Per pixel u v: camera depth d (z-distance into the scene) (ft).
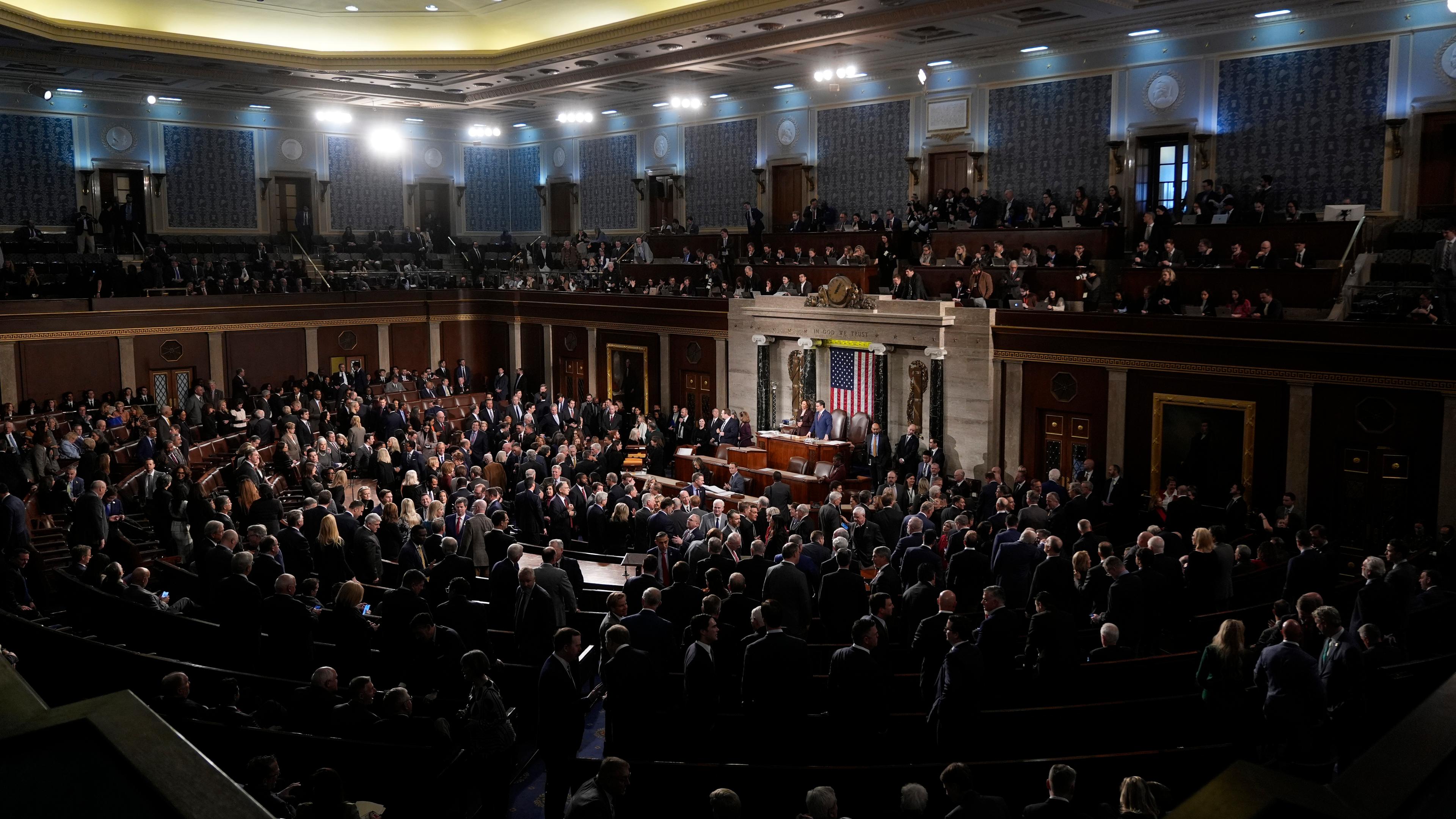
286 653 30.81
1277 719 24.18
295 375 99.71
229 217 109.91
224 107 108.17
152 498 56.03
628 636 27.25
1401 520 53.78
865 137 91.97
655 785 24.54
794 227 90.79
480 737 26.23
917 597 33.53
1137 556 35.83
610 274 103.09
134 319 88.74
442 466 64.39
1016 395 69.62
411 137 120.37
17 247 91.45
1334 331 54.44
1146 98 74.38
